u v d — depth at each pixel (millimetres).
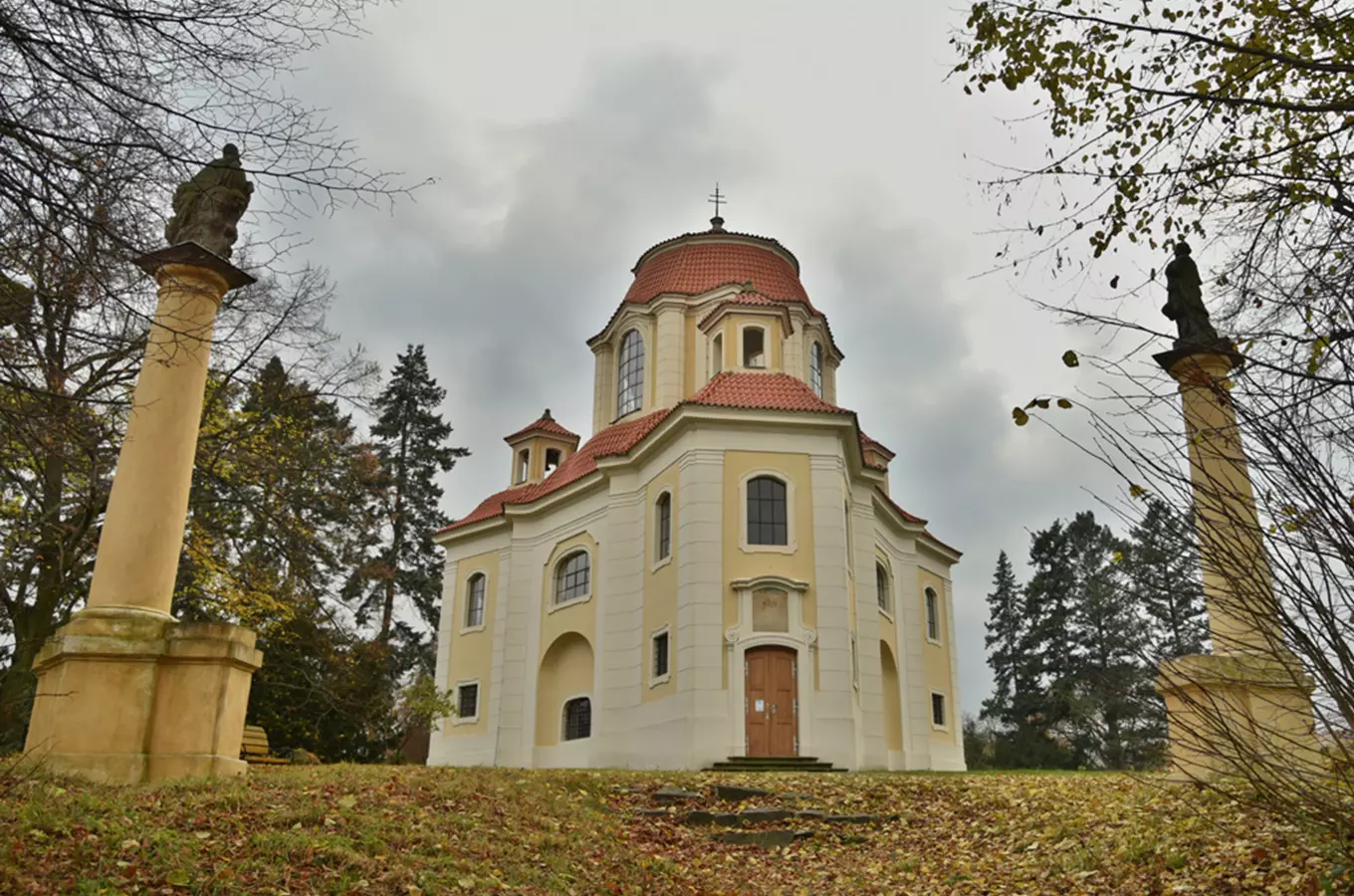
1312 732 7262
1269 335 7324
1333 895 7961
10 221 7125
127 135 7312
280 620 25422
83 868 7969
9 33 6777
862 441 39844
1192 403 8852
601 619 30562
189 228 13828
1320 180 8062
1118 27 8617
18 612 20078
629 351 37438
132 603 12742
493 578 37312
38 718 12656
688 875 11656
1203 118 8938
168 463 13180
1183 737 9359
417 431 56094
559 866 10438
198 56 7426
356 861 9094
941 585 39656
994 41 9422
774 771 23969
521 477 41062
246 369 18375
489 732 34656
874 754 29016
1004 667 57062
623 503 31047
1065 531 55188
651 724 27172
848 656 26312
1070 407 7488
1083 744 45969
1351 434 6680
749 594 26422
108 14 7074
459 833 10828
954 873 11852
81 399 8930
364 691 30344
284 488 23203
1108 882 10258
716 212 40281
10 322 7516
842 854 13336
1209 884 9250
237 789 11133
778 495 27922
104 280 7508
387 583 50062
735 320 31891
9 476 9398
